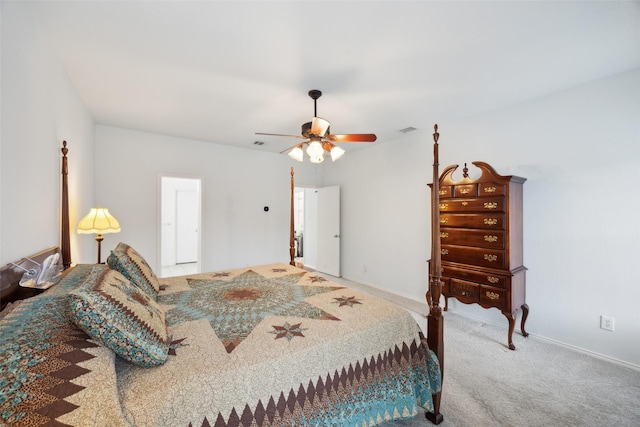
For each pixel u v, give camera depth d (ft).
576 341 8.82
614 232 8.17
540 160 9.59
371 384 5.17
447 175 10.64
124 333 3.43
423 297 13.50
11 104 4.54
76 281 5.12
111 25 5.93
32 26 5.31
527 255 9.84
